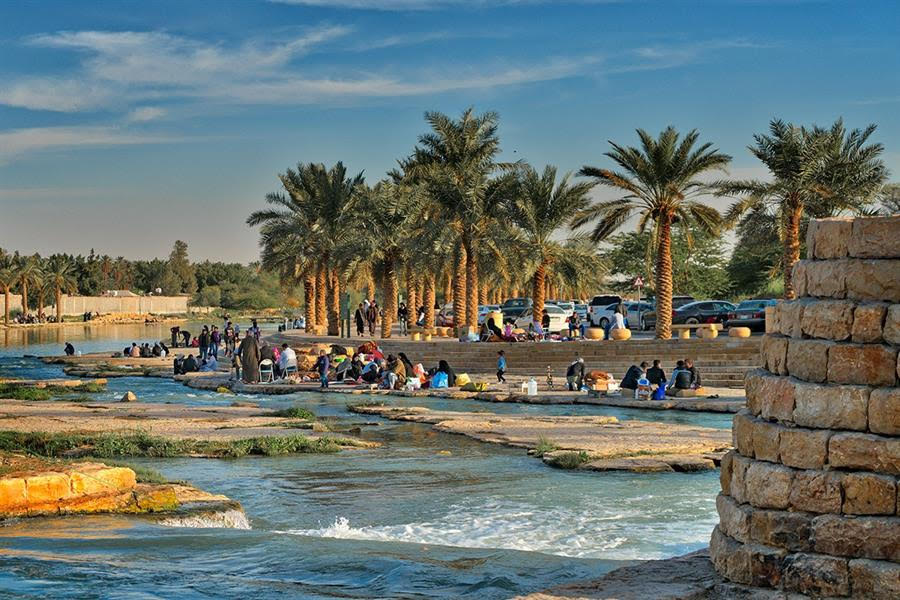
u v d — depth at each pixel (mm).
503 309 56156
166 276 169375
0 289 127188
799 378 7359
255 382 37250
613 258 81188
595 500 14016
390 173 55156
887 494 6770
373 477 16141
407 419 25469
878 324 7043
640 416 27047
